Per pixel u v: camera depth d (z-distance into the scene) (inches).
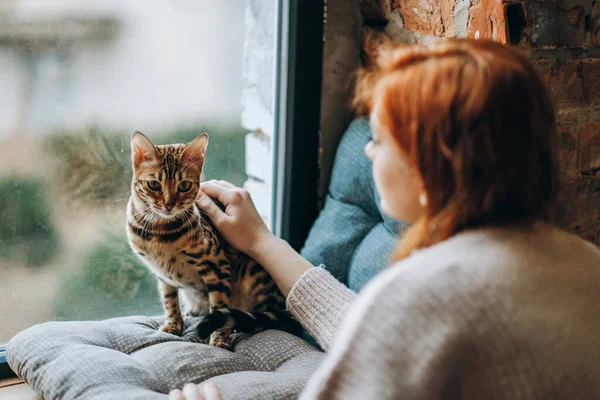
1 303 59.2
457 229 27.8
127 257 63.9
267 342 54.4
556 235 29.1
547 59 55.9
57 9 56.8
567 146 58.4
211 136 66.3
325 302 50.9
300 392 45.9
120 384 45.5
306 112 64.4
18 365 50.4
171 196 53.5
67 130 59.7
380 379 24.7
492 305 24.9
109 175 62.1
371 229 61.6
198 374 49.0
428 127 26.3
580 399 25.5
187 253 55.8
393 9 61.4
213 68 64.7
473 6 54.3
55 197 60.2
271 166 68.1
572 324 26.0
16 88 56.9
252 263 60.9
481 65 26.4
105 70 60.2
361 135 61.9
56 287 61.4
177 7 61.7
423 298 25.0
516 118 26.7
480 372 24.8
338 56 64.6
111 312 64.3
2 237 58.4
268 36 65.7
